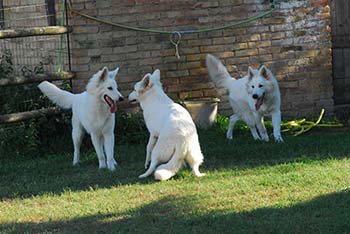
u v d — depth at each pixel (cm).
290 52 1208
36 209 729
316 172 812
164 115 841
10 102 1068
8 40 1170
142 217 669
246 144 1020
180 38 1162
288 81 1211
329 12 1219
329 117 1227
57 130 1069
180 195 745
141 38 1147
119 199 746
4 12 1186
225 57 1184
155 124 852
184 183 796
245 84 1059
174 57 1164
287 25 1202
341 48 1294
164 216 670
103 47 1131
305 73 1216
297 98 1217
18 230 656
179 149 815
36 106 1069
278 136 1036
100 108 891
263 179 787
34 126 1041
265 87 1020
